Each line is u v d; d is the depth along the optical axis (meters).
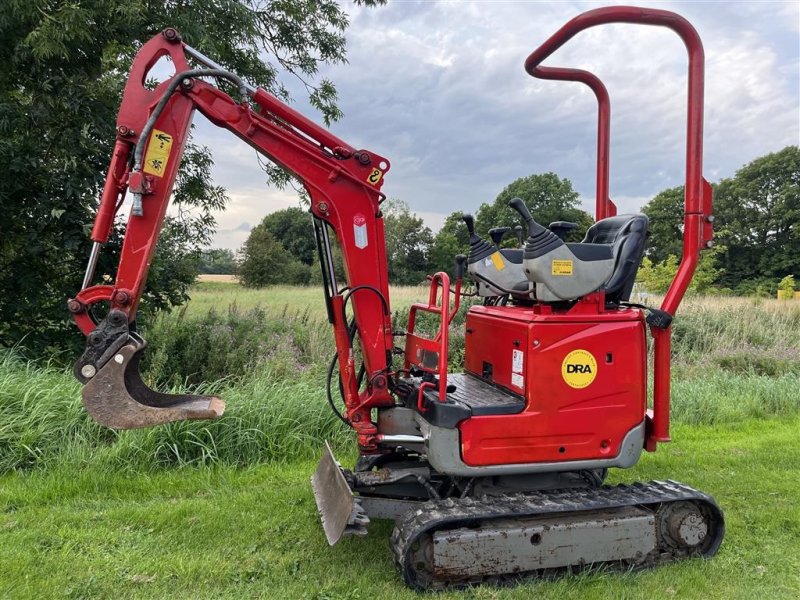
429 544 3.41
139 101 3.54
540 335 3.54
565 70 4.58
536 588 3.39
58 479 4.82
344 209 3.76
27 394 5.49
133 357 3.58
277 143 3.66
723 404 7.66
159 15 8.09
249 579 3.51
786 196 45.41
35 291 7.80
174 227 9.14
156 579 3.47
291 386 6.59
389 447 4.30
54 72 7.62
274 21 10.49
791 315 13.22
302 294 19.89
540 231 3.54
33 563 3.58
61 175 7.55
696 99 3.73
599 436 3.65
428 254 48.94
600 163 4.72
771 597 3.36
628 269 3.83
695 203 3.78
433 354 3.74
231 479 5.07
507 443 3.52
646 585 3.45
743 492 5.00
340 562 3.73
